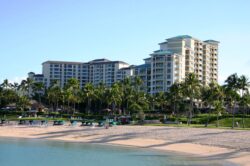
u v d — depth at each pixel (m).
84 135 105.12
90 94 199.12
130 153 73.94
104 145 88.00
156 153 73.62
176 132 98.00
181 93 153.00
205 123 131.88
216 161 62.53
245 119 133.25
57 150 79.44
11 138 103.94
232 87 144.38
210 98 154.50
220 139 85.12
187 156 69.06
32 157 69.62
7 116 172.62
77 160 65.56
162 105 191.00
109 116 166.00
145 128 108.62
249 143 78.44
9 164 62.47
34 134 110.88
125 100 194.50
